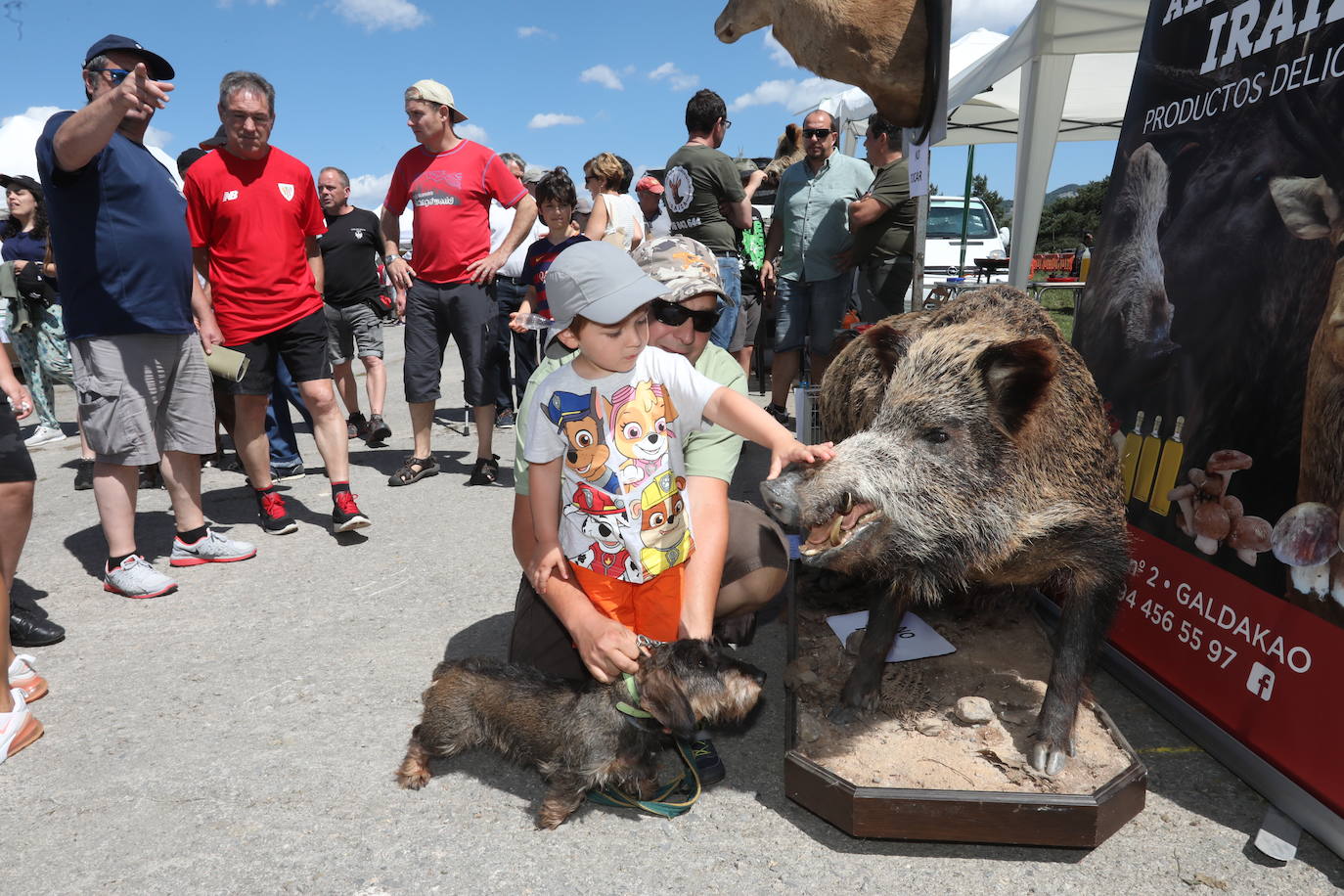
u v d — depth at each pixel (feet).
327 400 16.61
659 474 8.14
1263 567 8.53
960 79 26.16
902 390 8.28
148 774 9.22
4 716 9.57
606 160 22.52
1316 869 7.44
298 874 7.68
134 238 13.11
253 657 11.95
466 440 26.25
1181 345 10.13
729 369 9.98
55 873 7.73
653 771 8.38
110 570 14.23
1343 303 7.79
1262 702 8.30
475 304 19.99
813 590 12.46
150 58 13.14
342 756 9.52
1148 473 10.43
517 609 9.98
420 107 19.20
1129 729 9.69
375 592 14.29
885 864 7.68
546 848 8.01
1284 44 9.09
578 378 8.09
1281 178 8.85
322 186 24.48
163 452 14.98
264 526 17.39
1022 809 7.48
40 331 25.73
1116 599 8.73
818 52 14.07
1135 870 7.50
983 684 9.80
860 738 8.85
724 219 22.48
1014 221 21.09
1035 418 8.19
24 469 11.43
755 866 7.70
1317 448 7.95
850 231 21.27
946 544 8.18
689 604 8.50
